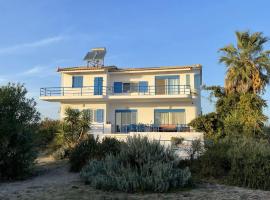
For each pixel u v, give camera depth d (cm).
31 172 1894
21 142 1830
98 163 1546
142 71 3694
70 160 2023
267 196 1255
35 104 1991
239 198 1203
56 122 3691
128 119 3719
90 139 2128
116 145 2025
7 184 1608
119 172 1388
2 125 1786
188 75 3638
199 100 3791
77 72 3791
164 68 3634
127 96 3572
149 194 1252
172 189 1337
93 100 3725
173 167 1475
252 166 1499
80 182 1517
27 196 1216
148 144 1523
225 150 1753
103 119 3703
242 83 3116
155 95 3512
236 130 2797
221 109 3109
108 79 3788
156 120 3675
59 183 1512
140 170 1385
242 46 3194
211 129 2980
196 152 1883
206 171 1638
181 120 3622
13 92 1906
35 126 1978
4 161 1750
